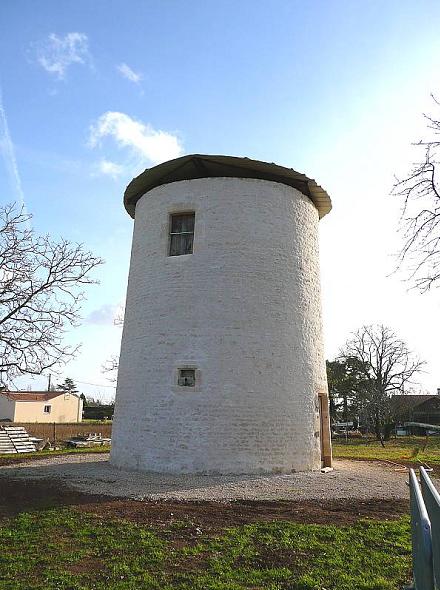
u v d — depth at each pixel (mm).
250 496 8922
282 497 8875
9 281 14875
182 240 13258
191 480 10500
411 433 44375
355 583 5082
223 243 12680
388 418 38688
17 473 11539
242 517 7430
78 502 8266
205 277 12469
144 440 11992
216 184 13094
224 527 6891
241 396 11711
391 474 12008
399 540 6359
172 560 5715
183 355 12047
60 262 15820
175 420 11672
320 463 12742
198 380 11766
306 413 12547
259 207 13109
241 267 12570
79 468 12367
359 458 16688
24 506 8039
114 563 5633
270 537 6449
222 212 12906
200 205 13047
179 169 13672
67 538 6445
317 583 5070
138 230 14188
